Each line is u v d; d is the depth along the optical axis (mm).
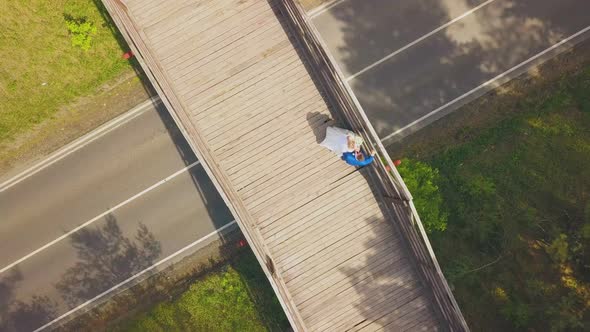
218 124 12062
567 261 14289
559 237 13836
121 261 15898
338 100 11578
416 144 15438
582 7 15609
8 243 15953
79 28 14312
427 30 15523
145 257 15859
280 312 15094
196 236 15789
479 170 15148
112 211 15812
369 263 12086
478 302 14758
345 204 12086
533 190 15008
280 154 12062
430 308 12102
